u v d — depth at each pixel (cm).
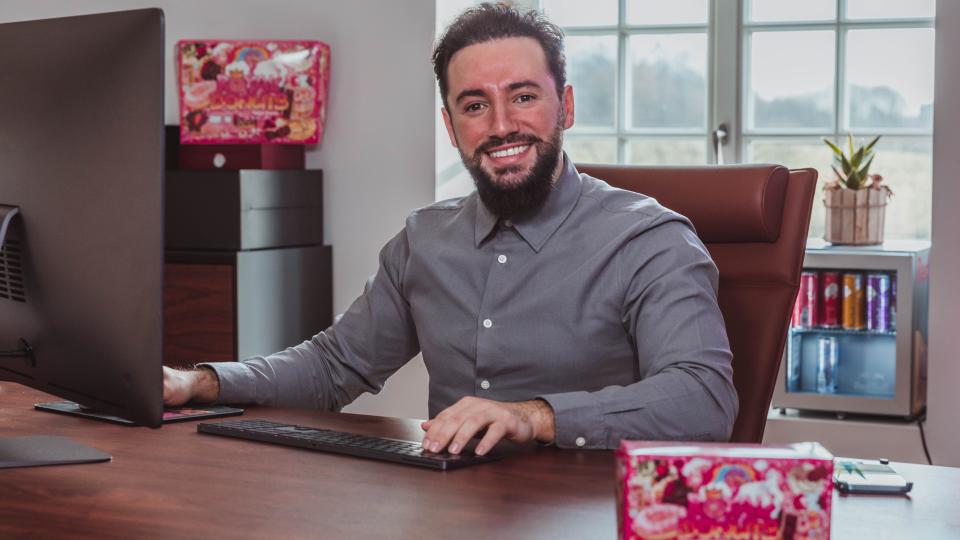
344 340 193
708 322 162
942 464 327
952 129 323
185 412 164
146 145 127
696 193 190
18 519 112
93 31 133
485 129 170
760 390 180
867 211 341
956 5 321
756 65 368
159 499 118
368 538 105
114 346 133
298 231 350
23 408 170
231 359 330
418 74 347
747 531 85
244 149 342
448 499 117
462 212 188
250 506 115
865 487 120
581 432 142
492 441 135
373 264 356
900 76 357
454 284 182
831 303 342
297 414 167
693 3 370
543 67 171
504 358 175
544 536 105
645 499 85
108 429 154
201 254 331
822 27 361
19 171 142
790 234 185
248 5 361
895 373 332
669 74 374
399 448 137
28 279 143
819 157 365
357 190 356
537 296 174
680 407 148
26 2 384
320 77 348
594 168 201
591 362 173
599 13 378
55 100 137
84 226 134
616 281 172
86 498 119
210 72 348
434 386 185
